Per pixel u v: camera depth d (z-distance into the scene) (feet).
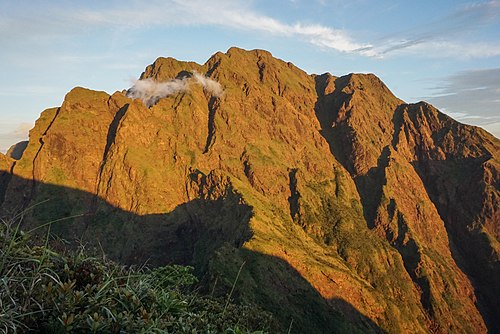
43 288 14.01
